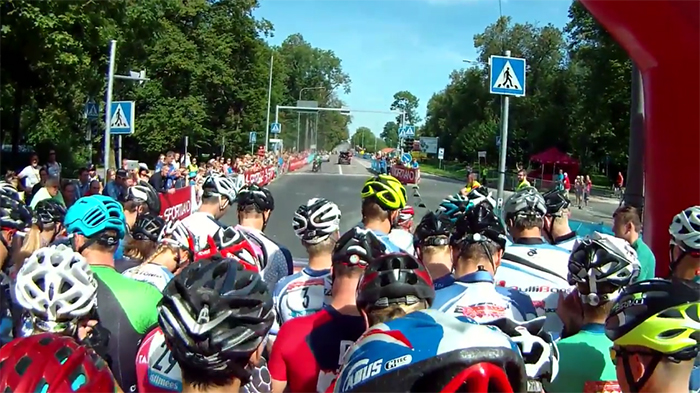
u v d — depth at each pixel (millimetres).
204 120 38906
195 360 1489
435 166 43938
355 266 2375
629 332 1742
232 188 4535
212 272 1562
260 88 43312
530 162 42219
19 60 15039
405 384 1251
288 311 2877
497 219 2699
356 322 2361
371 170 37281
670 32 2812
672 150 3154
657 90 3113
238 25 40219
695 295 1726
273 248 4094
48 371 1471
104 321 2471
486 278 2523
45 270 1955
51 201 4254
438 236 3062
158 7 21391
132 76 16797
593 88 27359
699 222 2727
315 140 67750
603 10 2949
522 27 40094
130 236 3750
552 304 3043
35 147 21547
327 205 2928
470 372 1189
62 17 14094
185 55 37250
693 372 2047
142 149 37781
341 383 1413
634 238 3703
